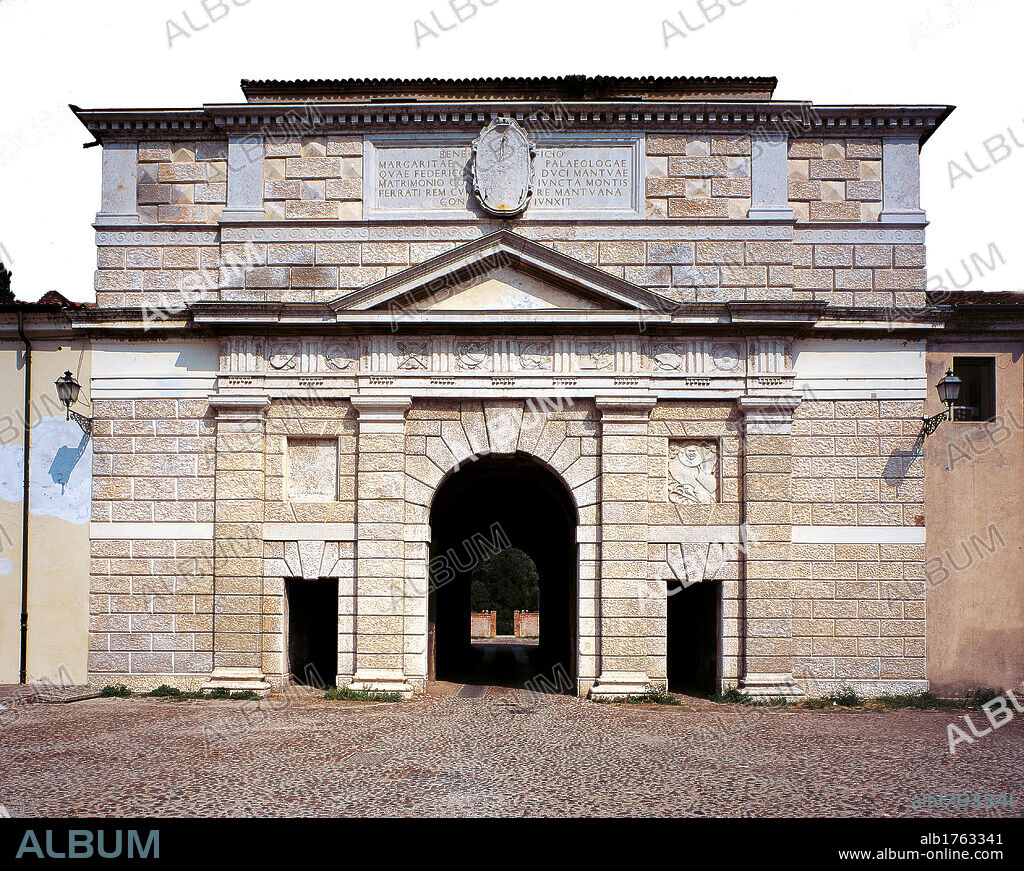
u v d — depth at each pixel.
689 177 22.09
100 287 22.41
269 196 22.23
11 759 14.43
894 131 22.23
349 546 21.42
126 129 22.58
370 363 21.50
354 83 23.33
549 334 21.61
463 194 22.08
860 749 15.59
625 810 11.63
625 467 21.33
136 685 21.28
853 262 22.06
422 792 12.48
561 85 23.41
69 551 21.97
